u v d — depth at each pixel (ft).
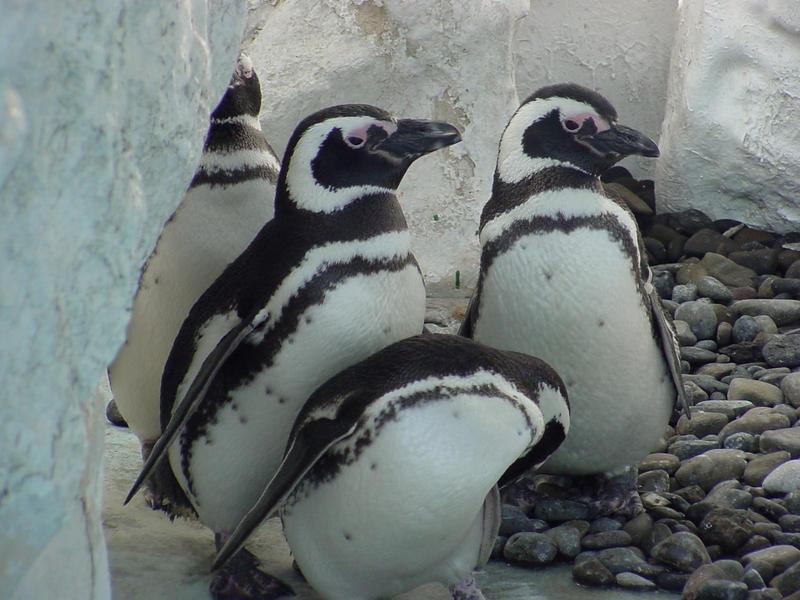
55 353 11.39
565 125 24.64
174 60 13.44
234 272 23.29
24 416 11.18
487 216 25.61
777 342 35.17
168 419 23.93
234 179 25.98
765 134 42.70
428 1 39.96
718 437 30.32
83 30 11.23
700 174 44.24
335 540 20.95
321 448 19.95
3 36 9.70
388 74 40.96
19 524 11.46
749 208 44.50
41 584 12.86
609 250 24.44
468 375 20.21
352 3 40.68
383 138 22.49
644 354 25.21
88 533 14.10
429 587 23.86
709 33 42.60
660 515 26.43
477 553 21.74
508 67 41.14
